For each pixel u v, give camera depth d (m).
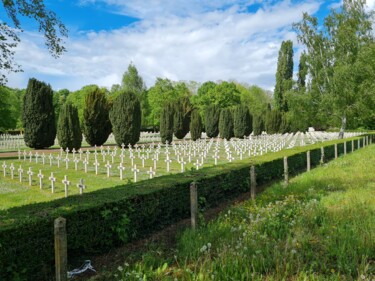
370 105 34.34
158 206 7.49
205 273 4.71
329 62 37.09
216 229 6.77
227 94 75.88
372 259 5.32
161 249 6.27
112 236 6.32
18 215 5.19
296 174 15.73
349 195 9.41
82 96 82.25
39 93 32.38
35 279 4.98
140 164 21.16
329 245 5.60
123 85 80.38
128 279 4.82
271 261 5.13
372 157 20.52
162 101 74.50
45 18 10.98
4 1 10.05
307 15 37.72
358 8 36.56
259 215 7.13
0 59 10.41
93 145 36.69
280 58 68.94
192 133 48.50
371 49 33.38
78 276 5.31
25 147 36.06
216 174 9.85
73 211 5.56
